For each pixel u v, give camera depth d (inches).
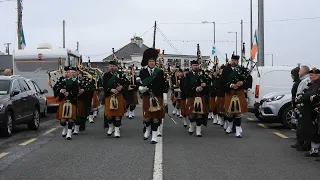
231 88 434.6
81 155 338.6
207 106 448.5
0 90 458.9
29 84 550.9
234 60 435.2
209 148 368.8
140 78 393.1
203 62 569.0
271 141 409.7
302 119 336.2
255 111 566.9
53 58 784.9
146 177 266.1
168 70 695.7
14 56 788.0
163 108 396.5
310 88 329.4
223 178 263.0
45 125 562.9
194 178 263.1
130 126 538.3
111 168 291.0
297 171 282.2
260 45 805.9
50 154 344.2
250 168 290.5
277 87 557.0
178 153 344.5
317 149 332.5
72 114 422.0
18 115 464.8
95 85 581.3
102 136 447.5
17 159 324.5
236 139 423.2
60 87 420.2
